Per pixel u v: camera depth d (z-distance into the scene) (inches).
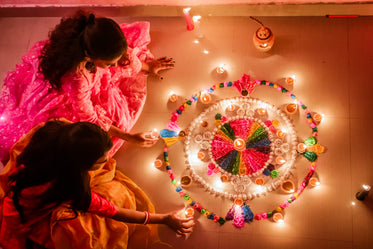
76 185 59.1
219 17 110.9
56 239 73.8
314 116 95.3
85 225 76.8
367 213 88.0
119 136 92.7
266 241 88.6
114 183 88.4
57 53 67.3
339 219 88.3
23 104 93.1
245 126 96.3
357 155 92.7
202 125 96.9
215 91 102.2
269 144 94.3
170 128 98.7
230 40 107.3
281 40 105.2
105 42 62.7
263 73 102.8
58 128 60.2
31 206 64.4
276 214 88.4
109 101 94.0
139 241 88.8
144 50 106.3
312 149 92.4
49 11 117.7
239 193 92.6
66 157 56.9
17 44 116.3
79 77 73.4
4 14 120.8
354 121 95.6
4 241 74.0
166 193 95.2
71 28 66.6
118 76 97.3
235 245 89.0
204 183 93.9
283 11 106.7
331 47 102.8
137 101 100.9
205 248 89.5
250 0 105.3
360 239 86.4
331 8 103.8
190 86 104.2
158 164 95.8
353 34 103.2
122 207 85.5
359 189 90.2
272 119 97.5
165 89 104.6
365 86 98.3
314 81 100.3
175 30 111.1
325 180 91.5
